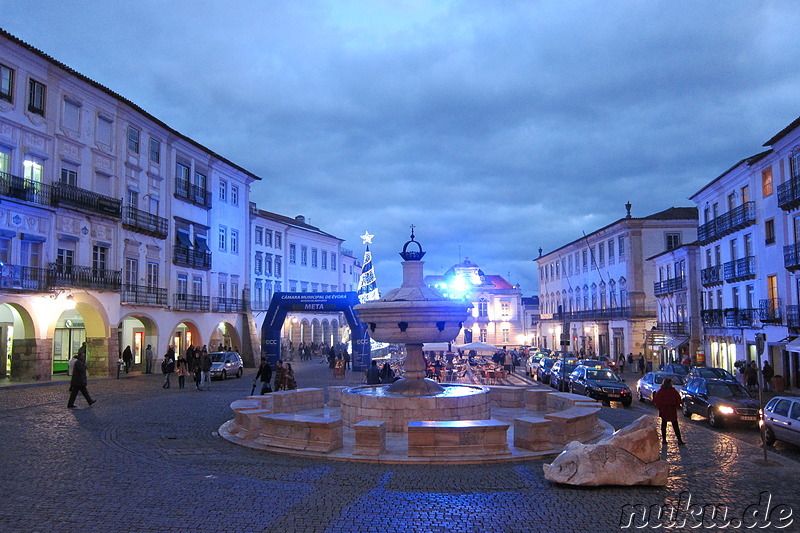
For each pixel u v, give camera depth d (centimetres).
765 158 3148
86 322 3145
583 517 769
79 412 1730
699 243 4103
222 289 4578
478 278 8656
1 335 2898
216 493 862
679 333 4303
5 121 2633
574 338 6562
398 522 744
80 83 3081
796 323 2852
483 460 1069
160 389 2561
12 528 700
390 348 5203
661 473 928
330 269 7094
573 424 1235
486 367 3844
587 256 6300
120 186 3391
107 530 698
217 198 4538
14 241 2631
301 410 1655
